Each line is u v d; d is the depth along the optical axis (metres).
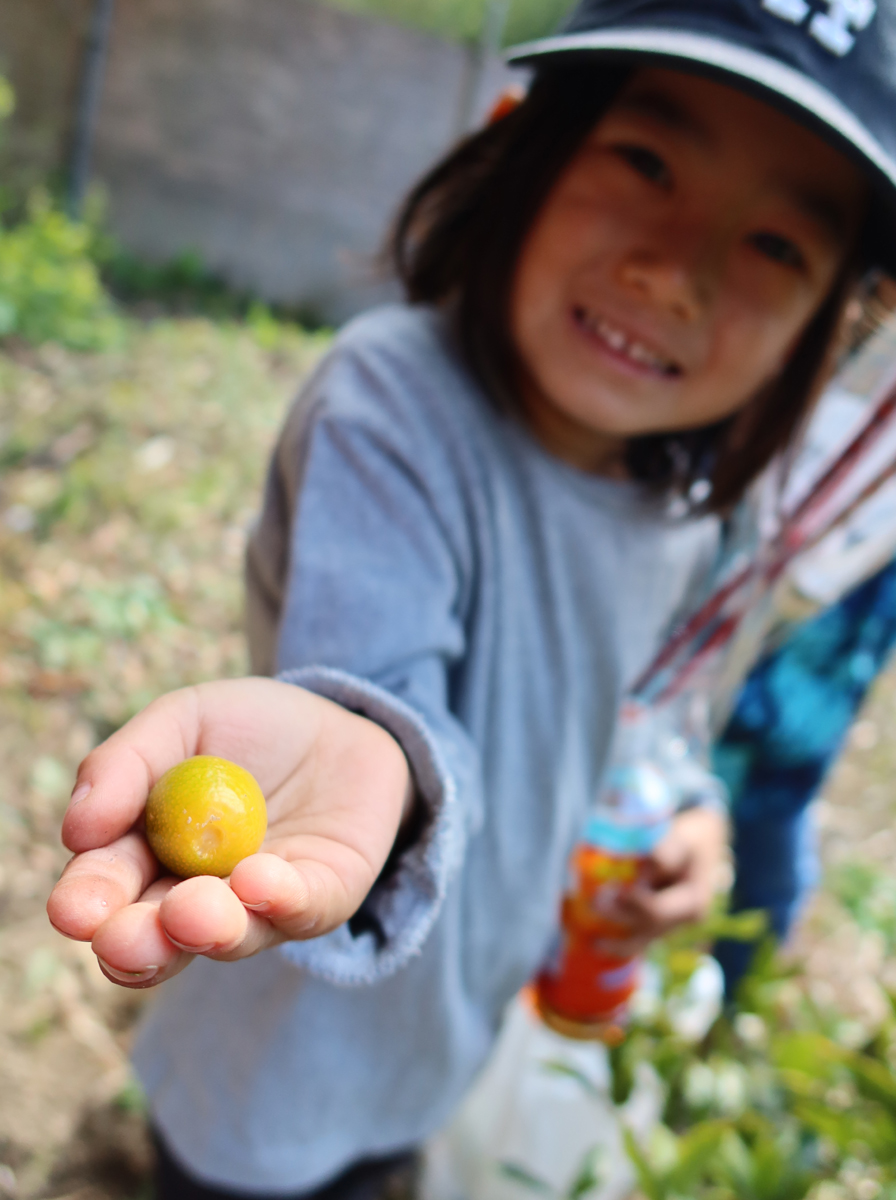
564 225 0.35
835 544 0.50
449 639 0.35
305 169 1.91
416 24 2.34
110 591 0.96
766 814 0.63
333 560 0.33
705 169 0.34
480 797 0.37
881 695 1.23
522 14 2.29
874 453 0.50
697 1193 0.55
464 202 0.40
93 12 1.70
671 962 0.61
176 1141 0.42
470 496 0.36
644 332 0.35
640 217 0.34
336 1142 0.43
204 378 1.43
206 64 1.79
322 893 0.22
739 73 0.30
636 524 0.40
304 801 0.25
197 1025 0.42
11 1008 0.62
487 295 0.37
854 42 0.32
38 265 1.41
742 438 0.43
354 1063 0.41
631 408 0.37
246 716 0.25
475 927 0.42
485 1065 0.49
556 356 0.37
